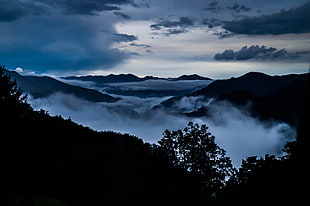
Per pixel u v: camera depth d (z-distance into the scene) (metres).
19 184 14.35
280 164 15.59
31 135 17.45
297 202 11.44
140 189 26.03
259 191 16.20
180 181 19.23
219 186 19.06
